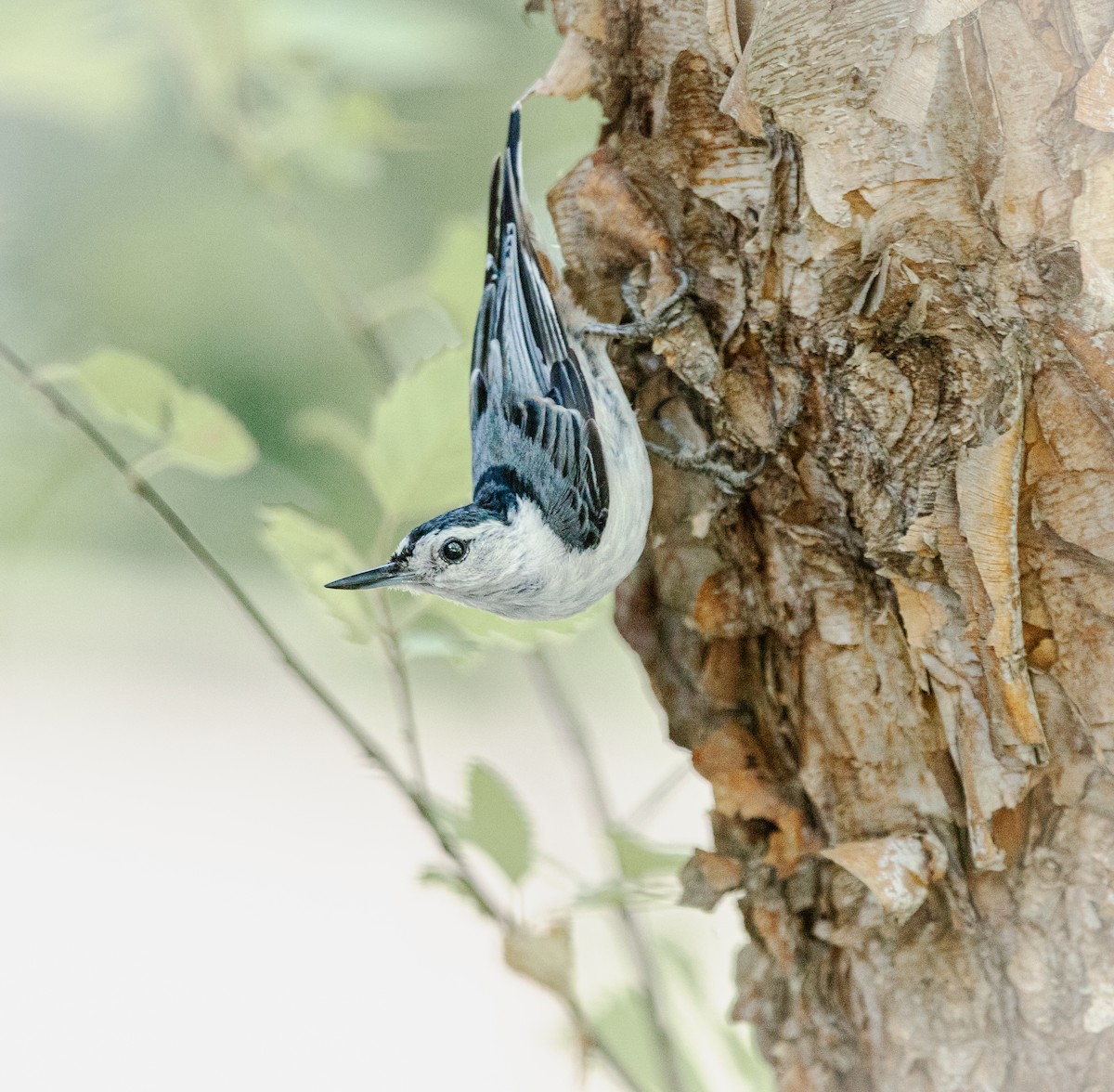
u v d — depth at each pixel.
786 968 6.01
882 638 5.77
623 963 6.95
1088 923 5.39
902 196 5.38
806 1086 5.95
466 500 5.96
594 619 6.61
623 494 6.56
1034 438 5.31
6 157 13.04
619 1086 6.31
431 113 11.14
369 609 5.93
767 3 5.37
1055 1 5.04
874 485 5.63
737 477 6.11
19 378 5.89
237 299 13.49
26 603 15.68
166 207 13.20
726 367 6.09
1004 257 5.27
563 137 8.78
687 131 5.97
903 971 5.70
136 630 17.25
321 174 8.02
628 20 6.08
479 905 5.69
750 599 6.23
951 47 5.20
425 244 11.84
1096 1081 5.38
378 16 7.62
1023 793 5.48
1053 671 5.42
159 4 7.39
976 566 5.36
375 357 7.67
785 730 6.12
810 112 5.43
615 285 6.68
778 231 5.72
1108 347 5.14
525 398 6.79
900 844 5.66
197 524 14.87
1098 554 5.25
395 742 13.87
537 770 13.27
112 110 8.14
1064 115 5.11
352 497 8.88
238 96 7.63
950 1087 5.59
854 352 5.61
